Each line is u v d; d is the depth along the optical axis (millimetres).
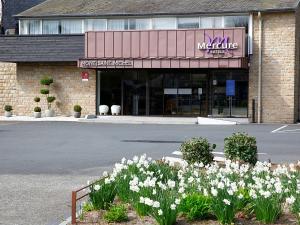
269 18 28062
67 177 11336
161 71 30719
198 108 30266
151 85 30922
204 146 11047
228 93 29609
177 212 6582
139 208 6934
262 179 7680
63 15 31359
